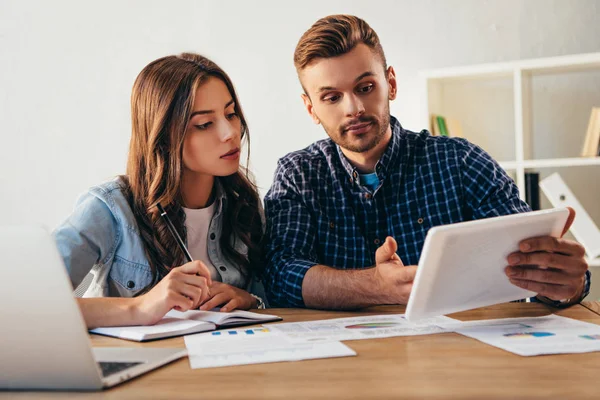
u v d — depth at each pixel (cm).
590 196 300
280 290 152
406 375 80
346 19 163
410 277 122
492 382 75
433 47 323
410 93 327
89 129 364
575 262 112
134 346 106
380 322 117
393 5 329
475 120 317
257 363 88
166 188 159
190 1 355
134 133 165
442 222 175
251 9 348
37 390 81
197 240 167
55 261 76
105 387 79
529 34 310
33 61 369
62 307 77
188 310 135
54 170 367
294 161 182
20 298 78
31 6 369
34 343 79
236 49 350
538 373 78
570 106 302
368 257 175
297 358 89
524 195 287
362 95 162
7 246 77
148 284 159
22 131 370
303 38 165
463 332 104
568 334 99
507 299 119
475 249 104
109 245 158
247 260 170
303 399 71
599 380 74
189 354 95
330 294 138
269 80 346
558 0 306
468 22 318
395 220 177
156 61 163
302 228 170
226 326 121
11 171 370
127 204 161
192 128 157
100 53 363
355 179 175
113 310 123
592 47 302
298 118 342
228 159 159
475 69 290
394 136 178
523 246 109
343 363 87
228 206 170
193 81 156
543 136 306
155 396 75
